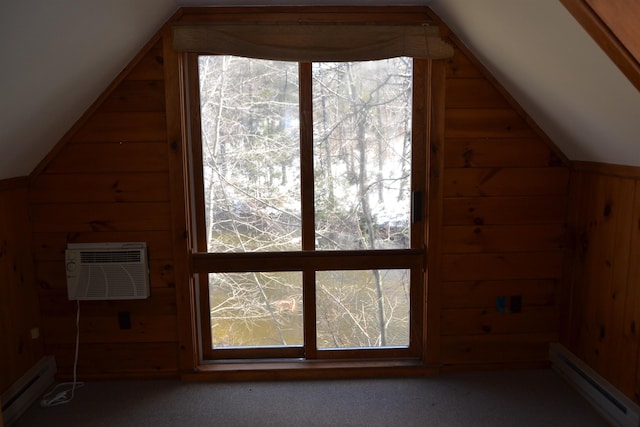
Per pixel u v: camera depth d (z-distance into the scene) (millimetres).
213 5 2383
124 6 1923
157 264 2580
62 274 2570
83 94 2270
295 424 2227
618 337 2195
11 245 2326
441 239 2623
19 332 2361
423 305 2717
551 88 2088
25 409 2346
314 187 2664
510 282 2686
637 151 1963
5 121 1877
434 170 2555
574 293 2588
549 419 2250
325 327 2820
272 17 2422
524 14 1753
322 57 2393
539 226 2648
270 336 2809
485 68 2490
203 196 2654
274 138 2637
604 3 1411
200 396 2486
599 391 2309
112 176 2512
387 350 2805
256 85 2596
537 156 2594
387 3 2408
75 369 2609
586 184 2473
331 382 2635
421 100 2619
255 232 2701
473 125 2551
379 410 2340
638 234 2064
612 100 1777
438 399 2438
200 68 2576
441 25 2447
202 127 2611
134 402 2428
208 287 2744
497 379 2643
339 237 2715
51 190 2508
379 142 2656
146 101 2461
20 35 1538
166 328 2631
